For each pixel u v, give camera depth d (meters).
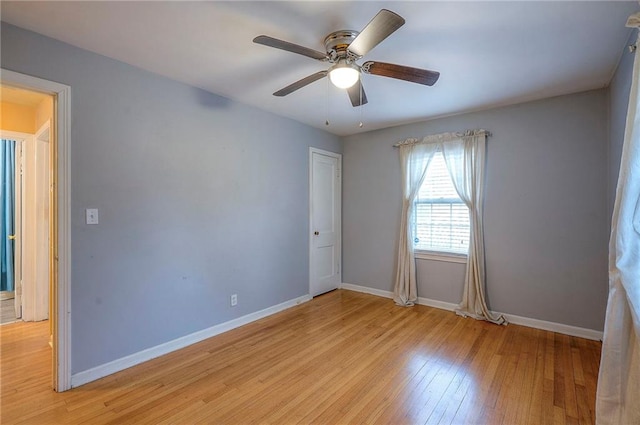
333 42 1.94
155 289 2.55
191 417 1.81
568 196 2.98
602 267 2.82
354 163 4.57
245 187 3.28
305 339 2.88
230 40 2.05
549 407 1.90
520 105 3.22
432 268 3.84
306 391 2.07
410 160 3.93
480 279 3.39
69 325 2.08
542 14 1.75
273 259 3.61
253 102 3.23
